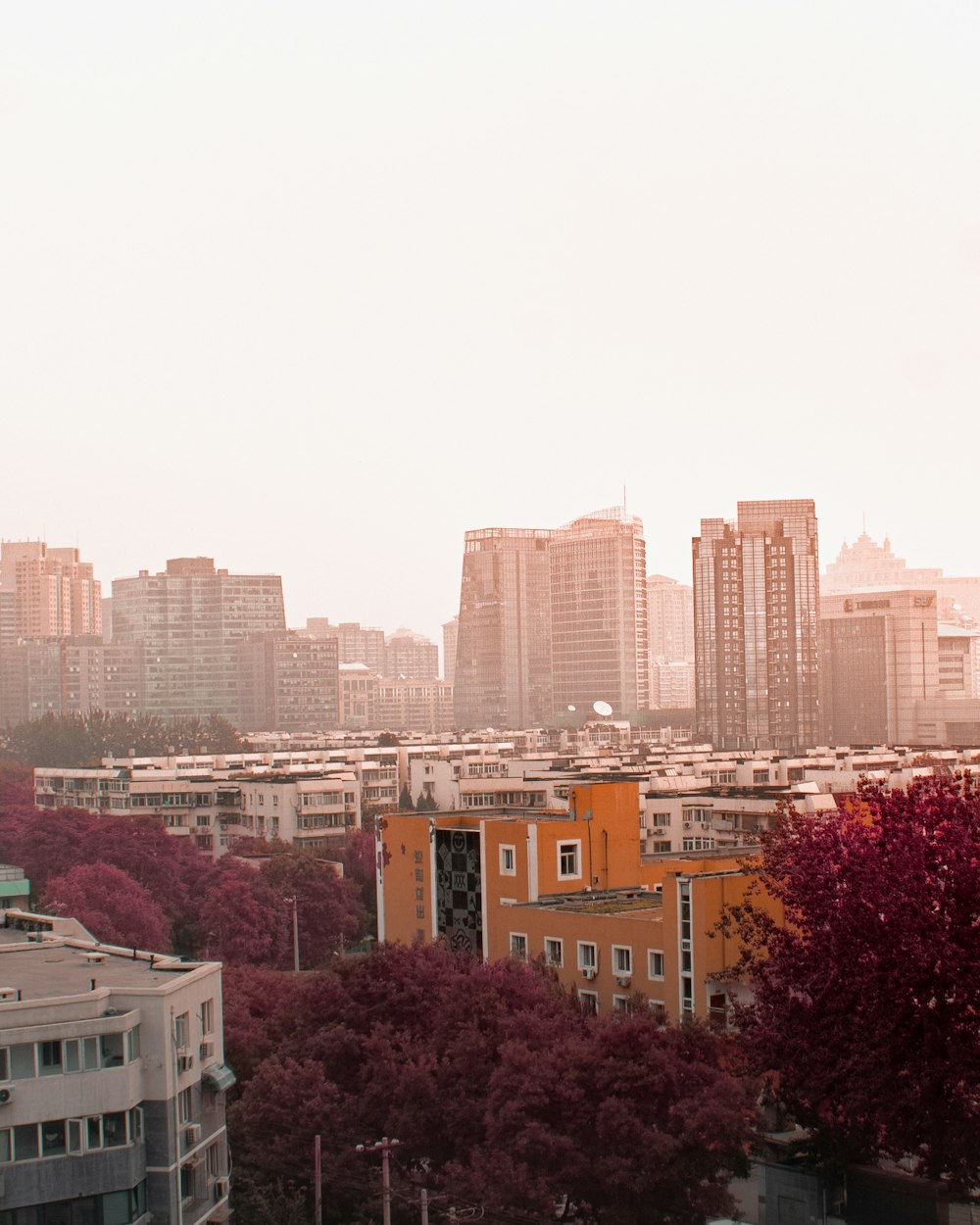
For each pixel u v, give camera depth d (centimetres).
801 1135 9038
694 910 9956
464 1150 8556
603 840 12550
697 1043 8488
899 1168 8650
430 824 13412
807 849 8106
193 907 19862
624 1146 7938
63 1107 6944
